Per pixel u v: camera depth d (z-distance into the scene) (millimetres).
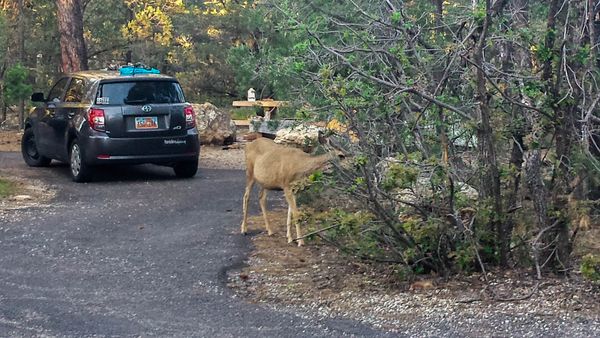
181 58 37781
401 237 14805
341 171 14844
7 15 32406
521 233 14883
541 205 14609
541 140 14789
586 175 14742
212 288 14953
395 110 15055
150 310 14219
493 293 14461
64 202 19422
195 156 21656
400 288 14797
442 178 14648
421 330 13383
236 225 17844
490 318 13867
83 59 29016
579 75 14805
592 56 14789
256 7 24484
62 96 22109
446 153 14945
